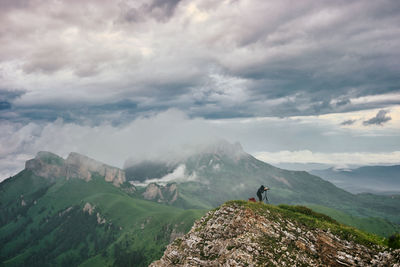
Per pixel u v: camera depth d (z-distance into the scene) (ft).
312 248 170.71
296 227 185.26
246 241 176.96
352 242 164.66
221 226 206.59
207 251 198.39
